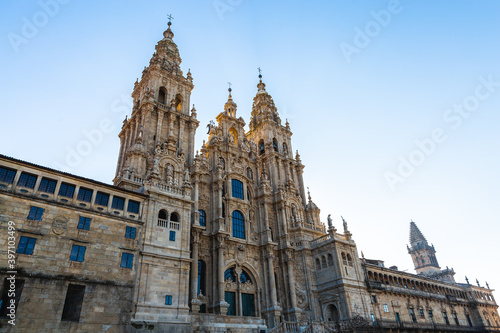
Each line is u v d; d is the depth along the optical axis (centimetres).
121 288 3488
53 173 3466
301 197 7644
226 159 6550
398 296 6806
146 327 3484
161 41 7194
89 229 3506
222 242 5438
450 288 8600
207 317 4241
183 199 4438
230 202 6100
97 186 3741
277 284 6075
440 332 7156
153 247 3919
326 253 6206
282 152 7981
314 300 6016
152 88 6034
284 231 6475
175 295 3881
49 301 3023
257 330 4566
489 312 9281
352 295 5769
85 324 3136
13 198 3158
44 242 3181
